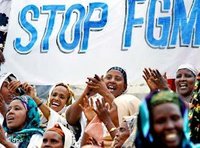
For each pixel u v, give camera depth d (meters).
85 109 7.69
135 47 9.48
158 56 9.30
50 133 7.11
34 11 10.27
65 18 10.09
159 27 9.40
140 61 9.39
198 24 9.20
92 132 7.21
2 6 10.66
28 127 7.68
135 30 9.54
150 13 9.49
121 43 9.59
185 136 3.39
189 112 5.64
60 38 10.01
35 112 7.75
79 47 9.87
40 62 10.05
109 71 8.21
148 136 3.39
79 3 10.03
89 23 9.88
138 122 3.43
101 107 7.10
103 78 8.23
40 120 7.90
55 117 7.93
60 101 8.55
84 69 9.78
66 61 9.90
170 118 3.39
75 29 9.95
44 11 10.22
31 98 7.80
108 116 7.07
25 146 7.47
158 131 3.39
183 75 7.84
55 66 9.96
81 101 7.75
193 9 9.26
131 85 9.31
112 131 6.98
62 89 8.59
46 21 10.18
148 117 3.41
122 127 6.56
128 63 9.48
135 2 9.62
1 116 8.34
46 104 8.84
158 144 3.38
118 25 9.68
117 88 8.10
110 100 7.59
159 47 9.32
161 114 3.39
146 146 3.39
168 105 3.40
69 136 7.17
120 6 9.73
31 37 10.19
